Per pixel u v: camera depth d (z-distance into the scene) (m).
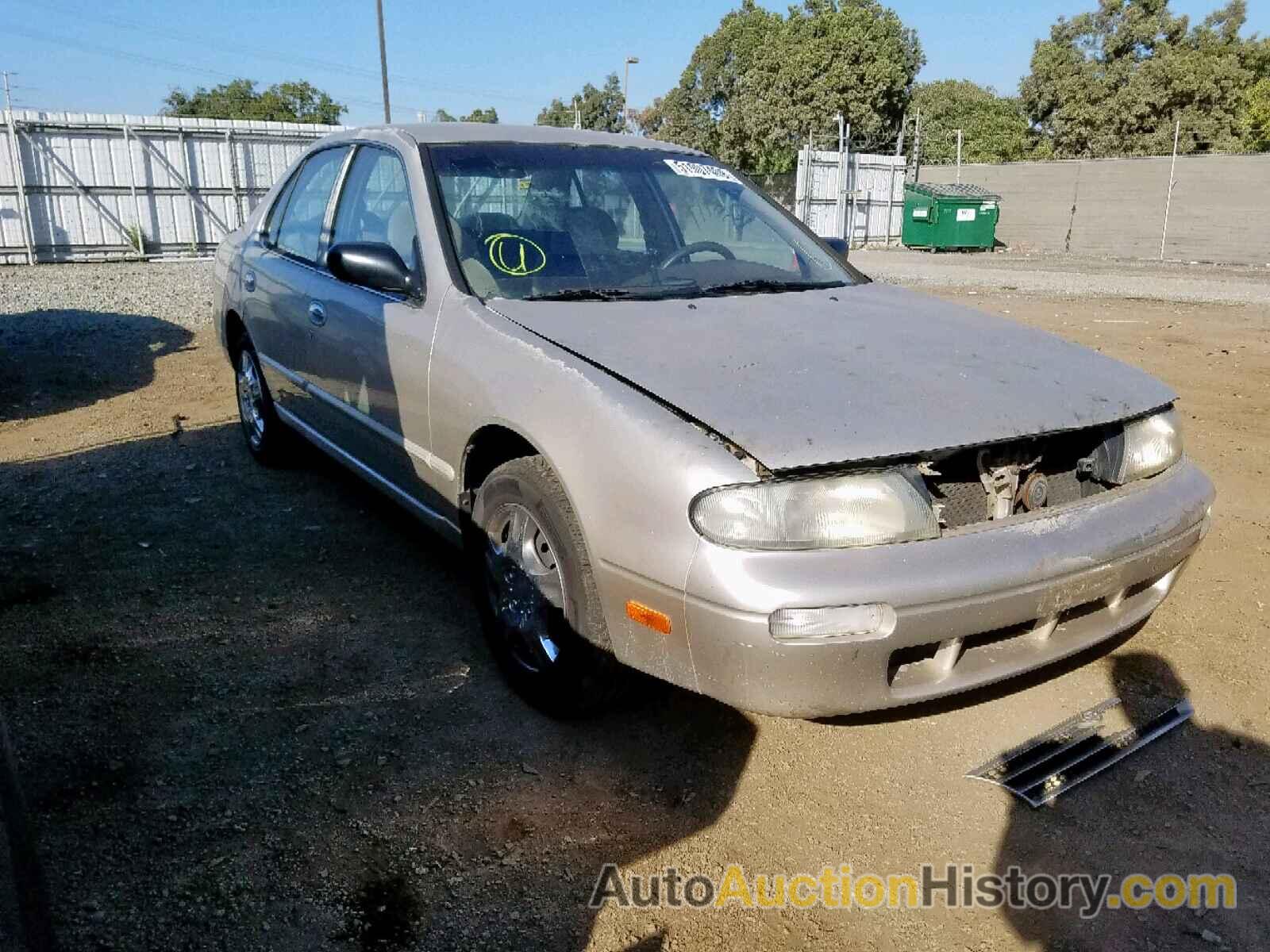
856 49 38.69
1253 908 2.16
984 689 2.94
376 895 2.17
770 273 3.57
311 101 64.69
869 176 24.73
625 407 2.39
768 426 2.24
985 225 23.61
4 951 1.36
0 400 6.66
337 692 2.99
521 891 2.19
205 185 18.30
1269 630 3.39
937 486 2.39
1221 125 41.22
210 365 7.88
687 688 2.30
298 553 4.02
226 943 2.03
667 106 50.31
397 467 3.48
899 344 2.82
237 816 2.42
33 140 16.62
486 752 2.70
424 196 3.36
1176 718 2.88
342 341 3.67
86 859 2.25
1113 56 44.41
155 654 3.20
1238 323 10.41
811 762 2.68
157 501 4.62
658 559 2.24
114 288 12.88
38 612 3.47
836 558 2.14
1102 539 2.43
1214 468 5.15
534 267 3.24
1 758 1.42
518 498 2.73
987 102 52.59
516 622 2.88
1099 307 11.95
